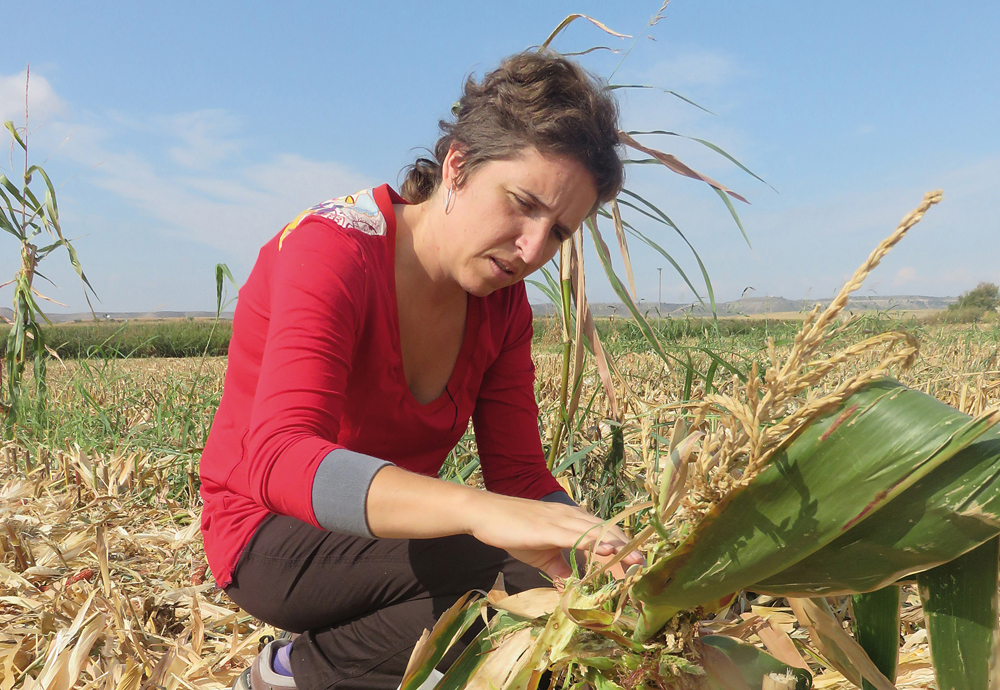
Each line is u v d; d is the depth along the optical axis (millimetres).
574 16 2066
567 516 1050
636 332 5121
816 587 874
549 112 1378
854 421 771
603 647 1061
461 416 1809
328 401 1303
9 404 4523
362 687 1455
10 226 4121
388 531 1125
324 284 1383
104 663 1808
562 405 2357
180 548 2719
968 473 754
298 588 1477
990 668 829
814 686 1525
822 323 706
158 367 10414
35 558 2590
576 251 2299
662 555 955
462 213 1500
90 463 3592
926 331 7215
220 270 3717
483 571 1399
